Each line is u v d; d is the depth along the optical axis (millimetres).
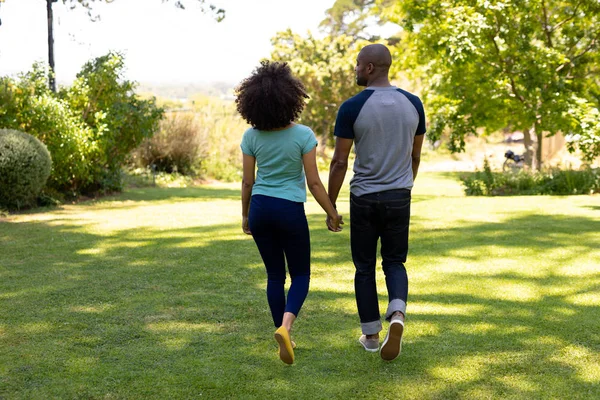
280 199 3375
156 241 7227
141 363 3449
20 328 4047
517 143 35000
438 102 17391
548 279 5320
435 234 7637
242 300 4727
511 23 15273
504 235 7484
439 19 15570
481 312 4383
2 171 9906
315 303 4629
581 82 16062
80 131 11625
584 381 3139
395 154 3391
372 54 3467
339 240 7281
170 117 18594
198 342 3791
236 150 20656
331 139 30359
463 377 3215
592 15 15414
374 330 3561
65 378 3238
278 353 3604
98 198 12578
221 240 7293
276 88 3268
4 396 3021
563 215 9289
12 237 7465
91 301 4680
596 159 17828
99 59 12844
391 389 3080
